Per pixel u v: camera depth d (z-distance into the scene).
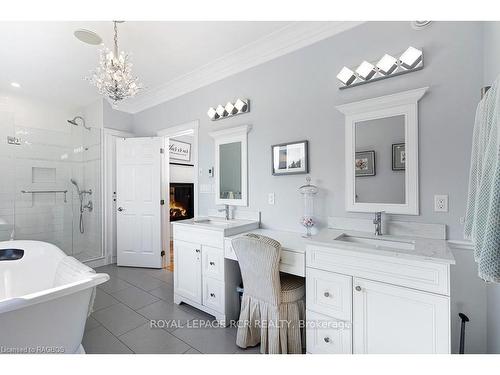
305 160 2.09
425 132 1.60
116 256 3.75
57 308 1.38
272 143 2.34
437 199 1.57
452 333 1.52
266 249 1.55
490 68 1.31
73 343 1.51
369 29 1.81
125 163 3.59
